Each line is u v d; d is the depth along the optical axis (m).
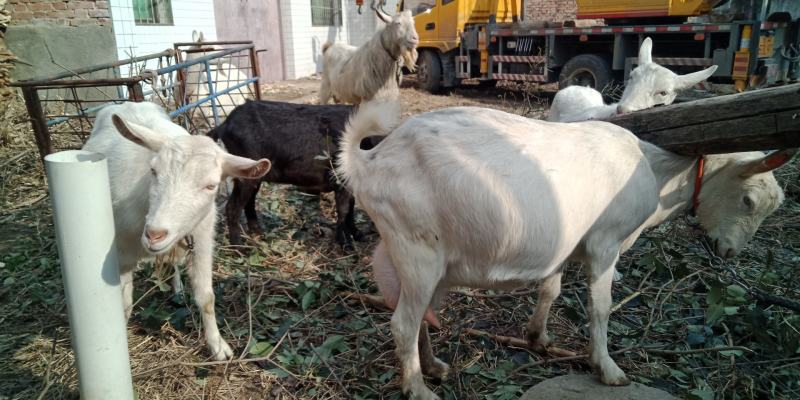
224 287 3.86
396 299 2.85
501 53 12.20
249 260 4.21
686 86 4.99
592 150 2.68
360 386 2.94
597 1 10.90
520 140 2.59
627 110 4.69
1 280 3.95
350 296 3.79
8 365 3.04
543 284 3.07
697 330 3.37
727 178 3.17
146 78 5.00
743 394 2.94
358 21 20.39
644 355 3.16
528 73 11.94
